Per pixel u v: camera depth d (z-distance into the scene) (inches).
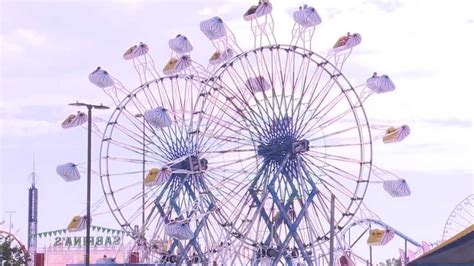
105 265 5319.9
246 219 4621.1
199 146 4650.6
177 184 4963.1
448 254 3270.2
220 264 4702.3
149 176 4670.3
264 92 4591.5
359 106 4613.7
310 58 4601.4
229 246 4638.3
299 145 4552.2
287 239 4559.5
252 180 4621.1
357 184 4611.2
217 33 4724.4
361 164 4603.8
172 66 4985.2
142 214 5004.9
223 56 5022.1
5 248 6550.2
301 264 4584.2
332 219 3836.1
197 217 4643.2
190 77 5014.8
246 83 4613.7
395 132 4781.0
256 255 4606.3
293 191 4586.6
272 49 4596.5
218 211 4665.4
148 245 5027.1
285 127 4579.2
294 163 4589.1
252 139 4608.8
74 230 4980.3
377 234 4690.0
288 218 4562.0
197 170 4685.0
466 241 3235.7
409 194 4677.7
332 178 4621.1
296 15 4527.6
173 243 5034.5
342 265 4729.3
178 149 4913.9
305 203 4557.1
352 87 4601.4
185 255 4975.4
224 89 4606.3
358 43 4591.5
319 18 4554.6
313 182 4596.5
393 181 4665.4
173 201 4960.6
